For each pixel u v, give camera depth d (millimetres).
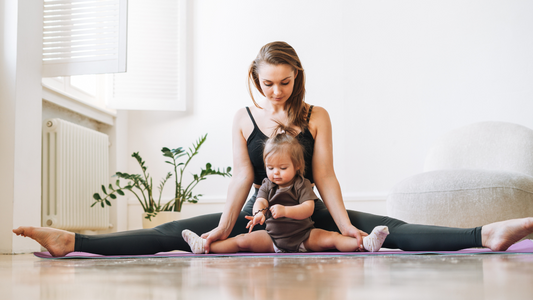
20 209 2367
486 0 3379
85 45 2646
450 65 3402
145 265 1062
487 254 1283
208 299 492
